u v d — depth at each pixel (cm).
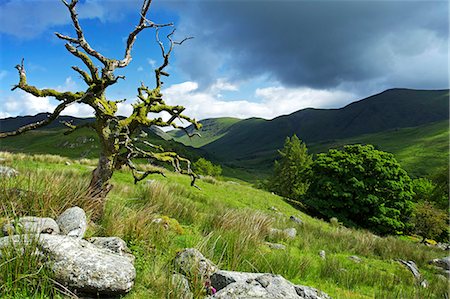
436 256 1706
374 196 3303
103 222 804
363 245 1569
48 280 463
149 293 527
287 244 1263
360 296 822
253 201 2592
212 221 1164
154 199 1243
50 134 12862
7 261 459
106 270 489
